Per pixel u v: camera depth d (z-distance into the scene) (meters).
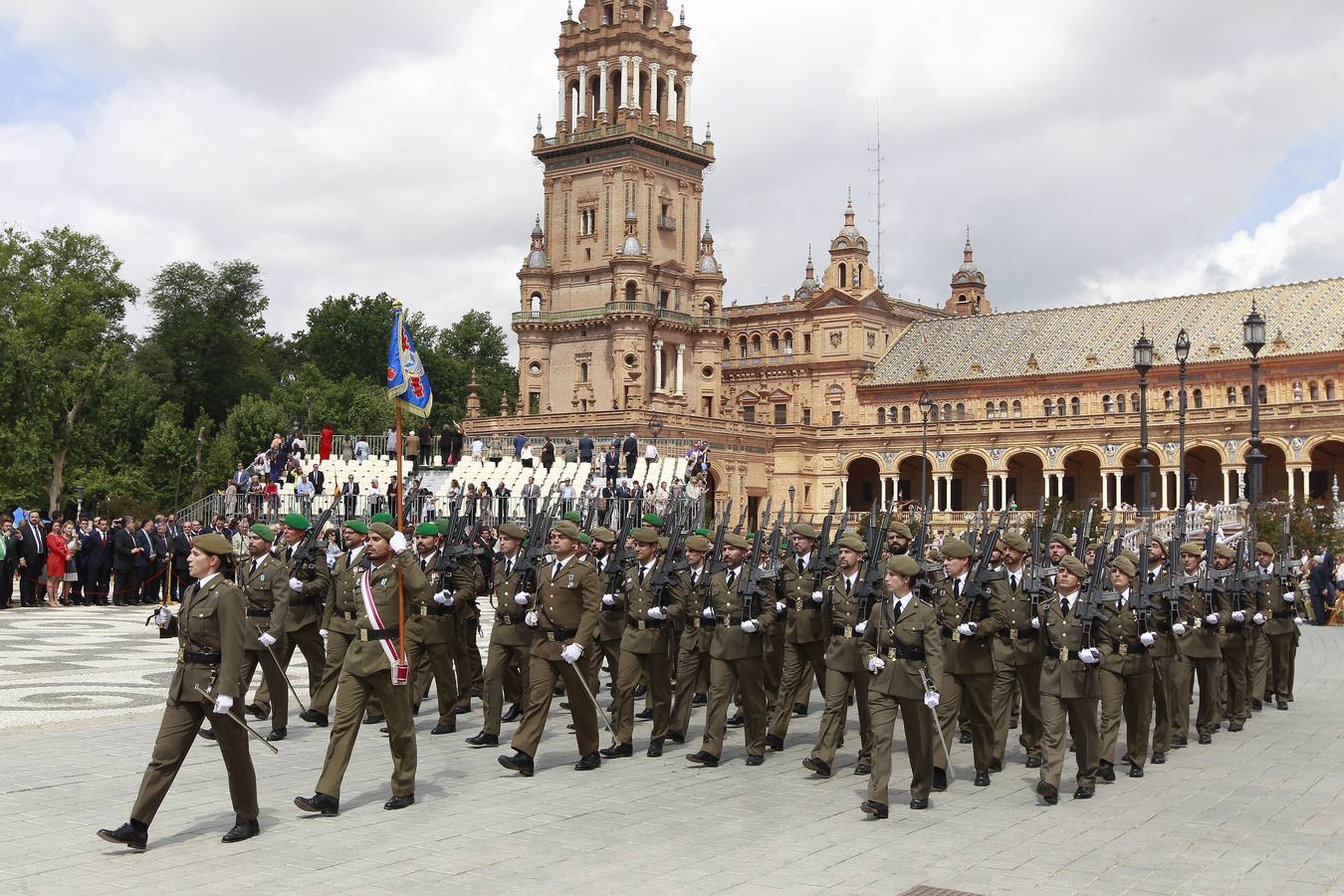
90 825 16.03
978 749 20.20
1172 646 22.67
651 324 128.12
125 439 121.50
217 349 151.62
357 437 98.38
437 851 15.12
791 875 14.33
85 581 51.81
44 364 99.75
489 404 167.50
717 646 21.25
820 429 137.12
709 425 126.44
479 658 27.27
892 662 17.66
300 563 25.11
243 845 15.29
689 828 16.53
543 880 13.96
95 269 128.00
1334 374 113.25
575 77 133.62
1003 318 141.38
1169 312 128.75
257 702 24.53
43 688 27.67
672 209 133.25
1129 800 18.89
